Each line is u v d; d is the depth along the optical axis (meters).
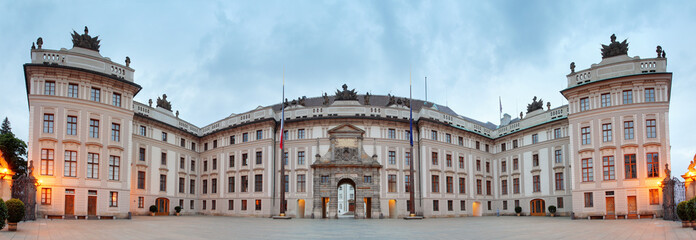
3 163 48.47
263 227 46.41
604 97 64.56
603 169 63.44
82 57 60.03
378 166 75.56
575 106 67.50
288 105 86.19
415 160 79.31
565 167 73.56
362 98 92.88
